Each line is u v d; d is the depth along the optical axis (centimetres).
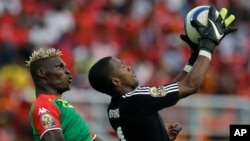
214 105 4038
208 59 1762
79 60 4725
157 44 5162
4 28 4934
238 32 5531
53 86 1967
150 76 4794
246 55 5338
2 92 4188
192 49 1844
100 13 5328
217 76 4662
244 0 5925
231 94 4650
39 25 5034
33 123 1923
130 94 1784
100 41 5034
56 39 4981
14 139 3988
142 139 1781
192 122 3988
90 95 3969
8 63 4650
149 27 5288
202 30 1786
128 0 5484
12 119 4028
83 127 1942
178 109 3984
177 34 5288
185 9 5628
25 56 4806
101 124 3934
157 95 1761
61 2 5288
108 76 1850
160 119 1800
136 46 5072
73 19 5169
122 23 5269
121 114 1792
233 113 4047
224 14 1798
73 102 3959
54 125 1889
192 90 1752
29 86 4362
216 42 1773
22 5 5178
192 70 1759
